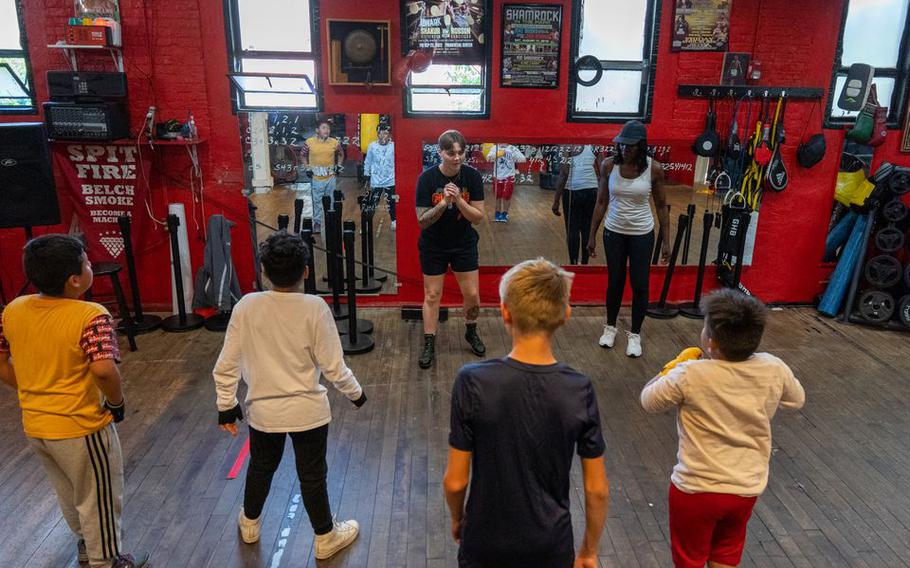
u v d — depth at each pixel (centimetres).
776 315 516
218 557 255
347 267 428
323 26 450
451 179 386
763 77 478
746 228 493
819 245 520
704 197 500
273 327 222
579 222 503
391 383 400
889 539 270
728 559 207
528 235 506
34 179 390
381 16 453
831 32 471
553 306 155
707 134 481
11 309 209
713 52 470
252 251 497
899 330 487
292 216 493
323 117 470
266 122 470
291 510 284
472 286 414
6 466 313
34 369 207
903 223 497
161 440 337
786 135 493
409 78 465
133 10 442
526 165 489
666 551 262
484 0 452
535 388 154
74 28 423
